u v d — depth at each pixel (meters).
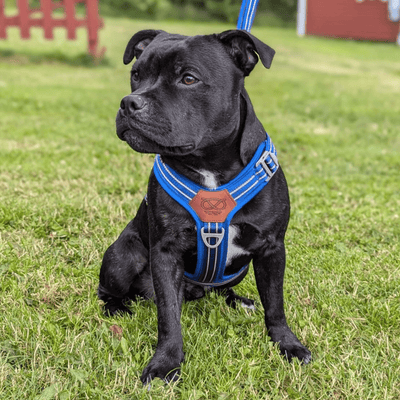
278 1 33.84
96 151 7.03
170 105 2.57
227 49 2.77
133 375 2.74
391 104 11.86
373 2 25.00
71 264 4.02
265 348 2.96
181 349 2.82
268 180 2.85
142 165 6.43
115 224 4.66
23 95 10.44
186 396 2.59
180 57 2.60
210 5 32.69
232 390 2.63
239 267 3.17
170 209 2.83
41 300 3.43
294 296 3.55
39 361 2.80
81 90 11.66
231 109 2.71
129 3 32.19
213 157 2.75
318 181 6.26
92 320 3.28
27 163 6.33
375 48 23.23
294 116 10.37
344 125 9.84
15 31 20.38
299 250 4.26
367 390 2.69
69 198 5.14
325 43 23.88
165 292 2.85
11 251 4.02
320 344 3.05
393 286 3.71
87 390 2.57
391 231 4.76
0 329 3.04
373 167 7.03
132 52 3.22
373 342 3.08
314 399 2.64
